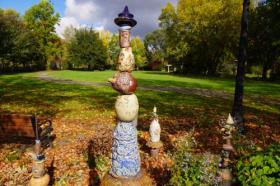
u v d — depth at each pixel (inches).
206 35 1930.4
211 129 422.9
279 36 1193.4
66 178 247.6
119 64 148.9
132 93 154.0
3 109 569.0
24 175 251.9
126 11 144.5
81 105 621.6
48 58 2847.0
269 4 685.3
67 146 330.0
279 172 177.9
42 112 541.6
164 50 3804.1
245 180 180.1
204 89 1060.5
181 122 468.1
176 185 197.3
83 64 2913.4
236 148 299.7
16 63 2389.3
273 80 1924.2
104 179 161.2
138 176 159.3
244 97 868.6
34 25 2800.2
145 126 434.0
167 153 305.7
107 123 454.3
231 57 2321.6
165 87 1093.8
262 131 422.3
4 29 2073.1
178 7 2048.5
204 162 203.3
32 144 326.6
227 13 1856.5
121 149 155.9
